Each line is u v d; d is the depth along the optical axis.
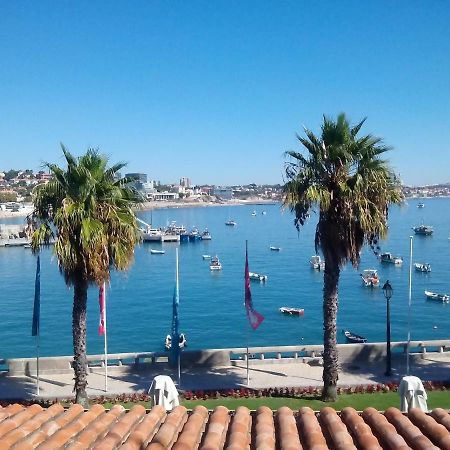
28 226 21.48
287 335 53.41
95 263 20.66
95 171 21.78
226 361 28.73
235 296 72.62
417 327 56.31
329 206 21.70
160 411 10.39
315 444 8.53
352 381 25.48
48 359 27.75
